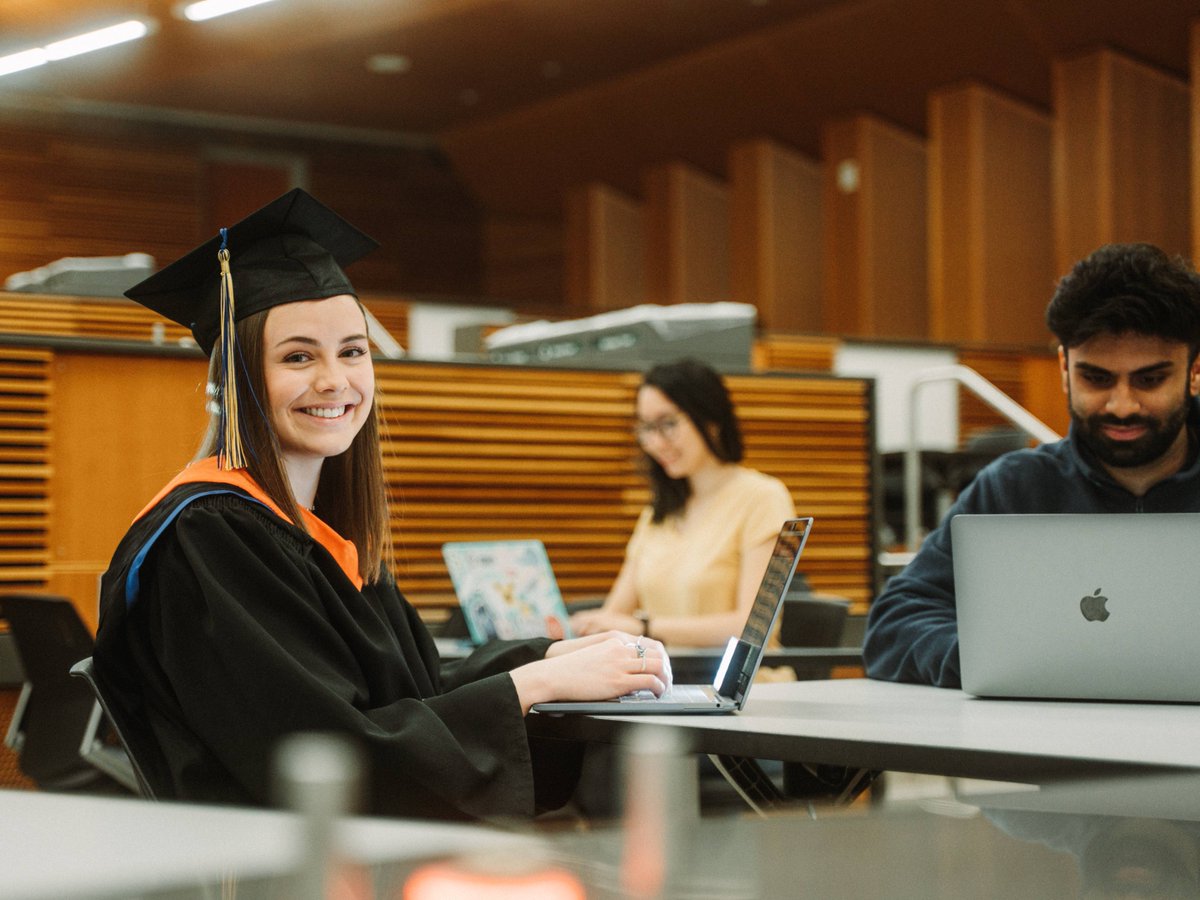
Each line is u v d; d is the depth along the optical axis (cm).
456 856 70
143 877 74
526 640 234
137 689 196
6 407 409
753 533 365
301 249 209
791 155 1502
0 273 1510
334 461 221
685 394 374
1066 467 255
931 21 1234
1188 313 228
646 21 1332
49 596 314
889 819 94
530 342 630
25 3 1119
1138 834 120
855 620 496
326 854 61
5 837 83
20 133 1524
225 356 201
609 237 1691
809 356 898
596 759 236
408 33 1345
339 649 192
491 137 1697
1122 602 194
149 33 1265
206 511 192
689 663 306
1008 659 197
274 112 1636
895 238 1398
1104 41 1169
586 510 493
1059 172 1202
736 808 274
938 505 735
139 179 1593
